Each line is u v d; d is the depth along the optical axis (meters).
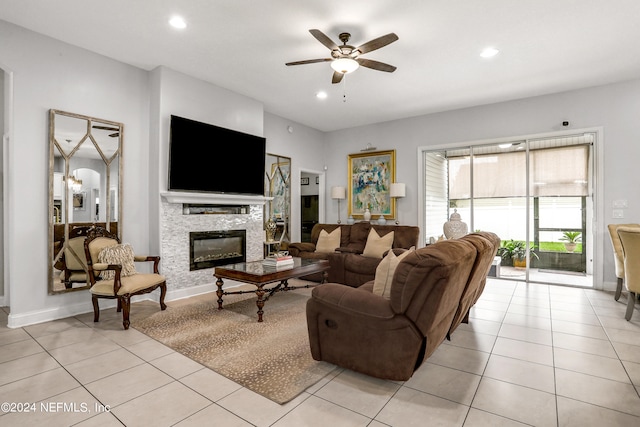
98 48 3.65
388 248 5.05
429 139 6.01
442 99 5.25
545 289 4.73
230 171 4.78
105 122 3.81
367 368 2.14
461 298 2.50
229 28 3.23
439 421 1.75
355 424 1.72
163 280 3.65
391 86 4.70
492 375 2.25
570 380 2.18
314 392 2.04
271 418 1.77
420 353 2.07
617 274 4.02
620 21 3.08
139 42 3.52
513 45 3.54
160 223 4.05
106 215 3.83
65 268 3.50
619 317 3.47
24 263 3.24
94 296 3.29
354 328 2.17
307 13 2.97
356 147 6.93
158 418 1.77
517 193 5.36
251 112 5.20
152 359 2.48
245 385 2.11
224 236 4.77
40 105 3.35
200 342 2.80
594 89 4.67
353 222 6.86
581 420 1.76
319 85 4.68
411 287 1.91
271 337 2.91
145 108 4.20
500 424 1.73
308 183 7.64
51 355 2.55
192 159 4.28
